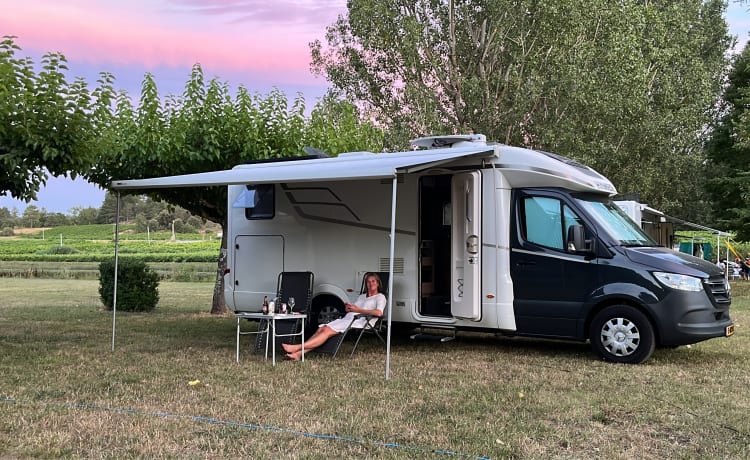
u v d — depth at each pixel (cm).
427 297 891
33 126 824
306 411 544
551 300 796
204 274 3111
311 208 944
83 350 865
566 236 795
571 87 1884
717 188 2569
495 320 823
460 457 430
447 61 2286
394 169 652
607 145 1923
